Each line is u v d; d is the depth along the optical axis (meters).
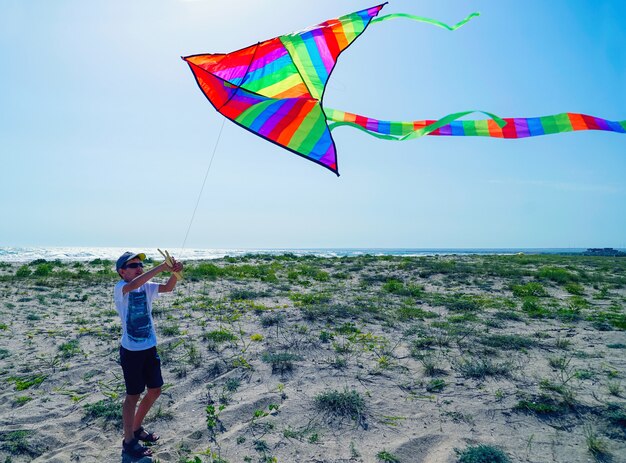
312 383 4.75
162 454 3.38
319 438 3.59
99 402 4.29
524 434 3.63
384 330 7.08
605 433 3.61
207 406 4.09
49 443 3.58
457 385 4.67
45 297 9.92
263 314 8.07
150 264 19.19
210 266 15.51
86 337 6.56
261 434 3.64
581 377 4.81
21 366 5.29
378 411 4.07
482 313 8.74
